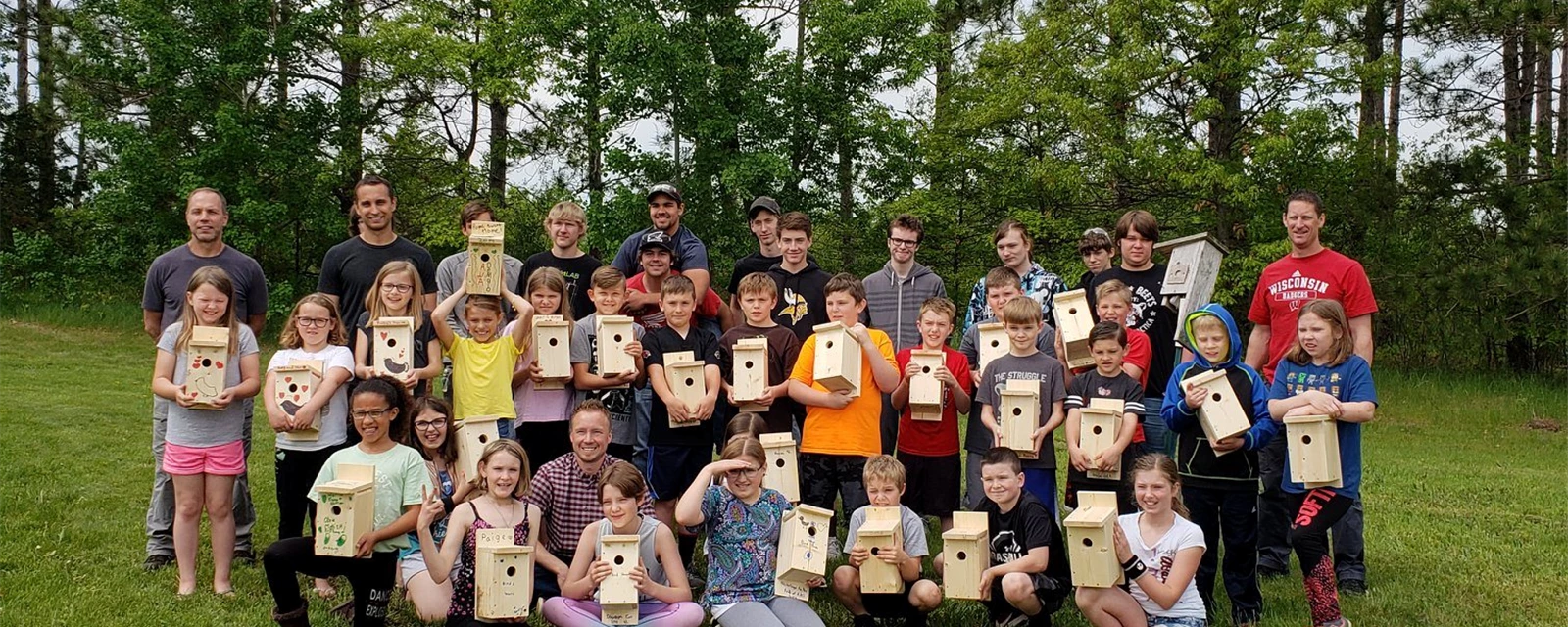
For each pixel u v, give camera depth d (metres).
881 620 5.22
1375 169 15.80
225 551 5.35
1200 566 5.22
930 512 6.02
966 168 19.33
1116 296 5.78
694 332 6.13
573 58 19.12
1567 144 16.52
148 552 5.79
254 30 18.09
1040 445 5.54
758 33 18.31
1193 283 5.96
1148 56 15.87
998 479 5.03
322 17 18.66
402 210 20.78
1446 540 6.89
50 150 24.61
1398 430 12.92
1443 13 14.82
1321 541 4.86
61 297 21.11
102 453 8.62
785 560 4.93
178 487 5.27
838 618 5.32
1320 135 15.70
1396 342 16.62
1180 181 15.60
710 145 17.73
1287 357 5.26
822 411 5.92
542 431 5.89
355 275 5.94
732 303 7.26
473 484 5.05
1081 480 5.53
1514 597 5.64
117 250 19.47
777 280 6.86
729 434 5.47
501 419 5.68
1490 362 16.55
